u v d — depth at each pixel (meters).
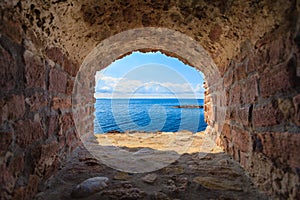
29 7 1.05
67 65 1.88
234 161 1.87
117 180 1.51
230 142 2.01
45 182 1.38
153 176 1.59
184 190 1.35
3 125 0.89
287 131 1.01
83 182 1.39
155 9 1.59
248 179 1.49
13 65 0.98
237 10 1.26
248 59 1.48
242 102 1.64
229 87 2.02
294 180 0.96
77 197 1.25
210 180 1.49
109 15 1.62
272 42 1.13
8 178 0.93
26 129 1.11
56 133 1.65
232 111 1.92
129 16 1.69
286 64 1.00
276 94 1.11
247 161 1.55
